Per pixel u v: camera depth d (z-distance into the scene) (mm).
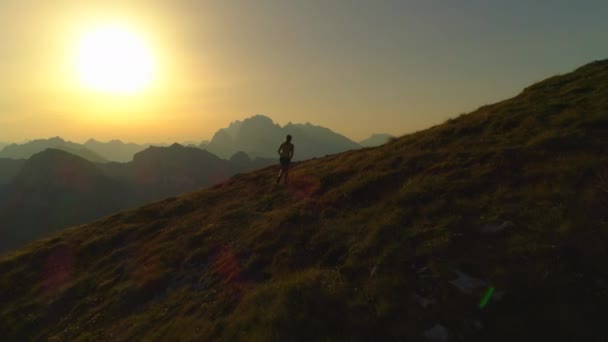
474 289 7695
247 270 13750
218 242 18422
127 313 15641
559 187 10500
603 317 6598
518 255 8258
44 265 24938
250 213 21578
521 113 18547
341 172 20859
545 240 8469
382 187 15953
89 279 21109
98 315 16250
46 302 19766
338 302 9023
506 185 11812
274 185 26078
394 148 22031
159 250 20906
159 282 16781
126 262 21641
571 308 6824
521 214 9750
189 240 20391
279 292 10250
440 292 7973
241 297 11930
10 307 20281
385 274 9297
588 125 14203
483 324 7016
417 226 11055
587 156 11727
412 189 13859
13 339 17312
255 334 8852
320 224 14891
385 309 8180
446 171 14859
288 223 15930
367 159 21812
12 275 24047
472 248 9008
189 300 13938
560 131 14328
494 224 9719
